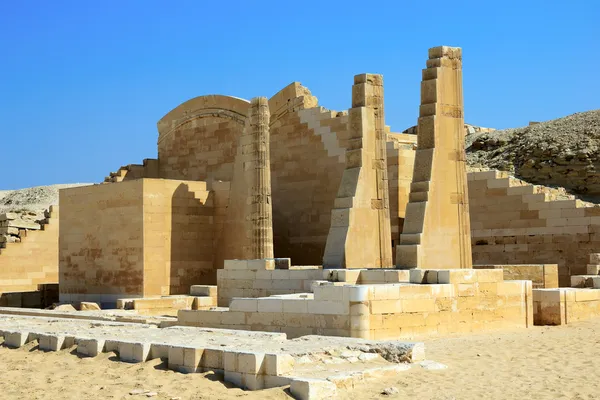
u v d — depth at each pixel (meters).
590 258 24.12
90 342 14.09
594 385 11.44
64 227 30.61
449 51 21.27
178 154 36.31
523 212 27.48
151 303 23.34
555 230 26.66
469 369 12.53
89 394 11.54
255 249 26.09
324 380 10.64
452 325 16.97
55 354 14.58
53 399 11.46
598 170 44.75
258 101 26.47
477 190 28.73
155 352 13.08
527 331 17.86
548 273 22.47
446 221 20.61
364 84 22.36
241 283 22.69
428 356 13.73
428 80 21.03
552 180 46.22
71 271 30.19
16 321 19.34
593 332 17.59
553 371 12.45
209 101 34.91
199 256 28.58
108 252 28.64
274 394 10.65
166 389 11.39
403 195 27.70
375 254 22.06
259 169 26.33
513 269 22.83
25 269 35.16
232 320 17.25
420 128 20.88
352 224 21.59
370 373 11.55
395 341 13.17
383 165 22.56
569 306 19.86
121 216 28.19
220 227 28.75
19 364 14.04
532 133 51.84
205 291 24.61
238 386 11.43
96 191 29.27
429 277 17.33
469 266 20.95
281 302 16.39
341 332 15.38
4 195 80.38
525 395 10.84
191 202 28.53
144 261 27.31
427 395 10.78
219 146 34.41
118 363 13.26
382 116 22.69
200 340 13.80
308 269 21.14
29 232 35.47
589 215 25.84
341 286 15.45
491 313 17.92
